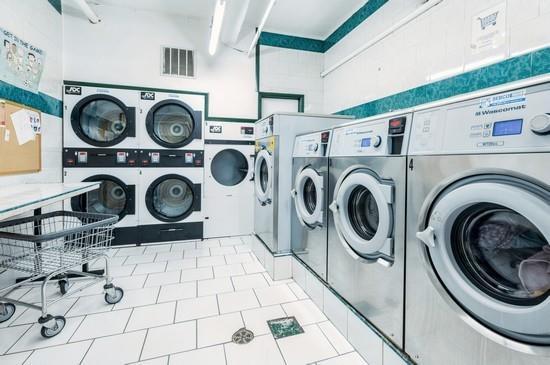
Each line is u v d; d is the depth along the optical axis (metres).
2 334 1.64
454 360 1.01
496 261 0.97
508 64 1.77
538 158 0.77
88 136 3.16
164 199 3.57
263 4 3.36
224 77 3.84
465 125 0.99
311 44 4.20
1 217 1.15
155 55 3.57
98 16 3.37
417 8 2.45
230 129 3.80
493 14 1.85
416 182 1.17
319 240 2.00
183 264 2.77
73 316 1.83
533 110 0.79
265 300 2.07
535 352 0.79
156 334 1.66
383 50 2.91
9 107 2.18
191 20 3.70
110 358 1.45
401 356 1.22
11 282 2.23
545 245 0.85
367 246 1.44
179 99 3.43
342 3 3.31
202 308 1.95
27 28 2.45
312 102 4.22
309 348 1.55
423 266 1.13
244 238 3.75
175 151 3.44
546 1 1.58
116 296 2.01
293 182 2.45
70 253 1.85
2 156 2.11
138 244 3.35
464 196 0.94
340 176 1.72
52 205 2.78
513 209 0.81
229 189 3.81
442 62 2.23
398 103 2.71
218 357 1.47
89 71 3.34
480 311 0.91
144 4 3.41
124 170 3.27
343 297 1.70
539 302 0.82
